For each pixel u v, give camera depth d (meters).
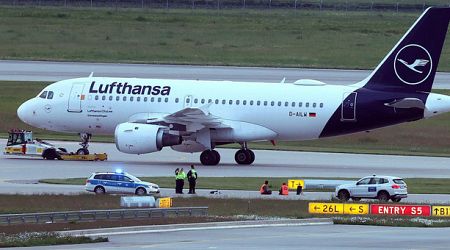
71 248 153.75
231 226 186.75
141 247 155.25
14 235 165.88
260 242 163.38
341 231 181.62
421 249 155.75
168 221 188.75
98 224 183.12
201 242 162.62
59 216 187.00
